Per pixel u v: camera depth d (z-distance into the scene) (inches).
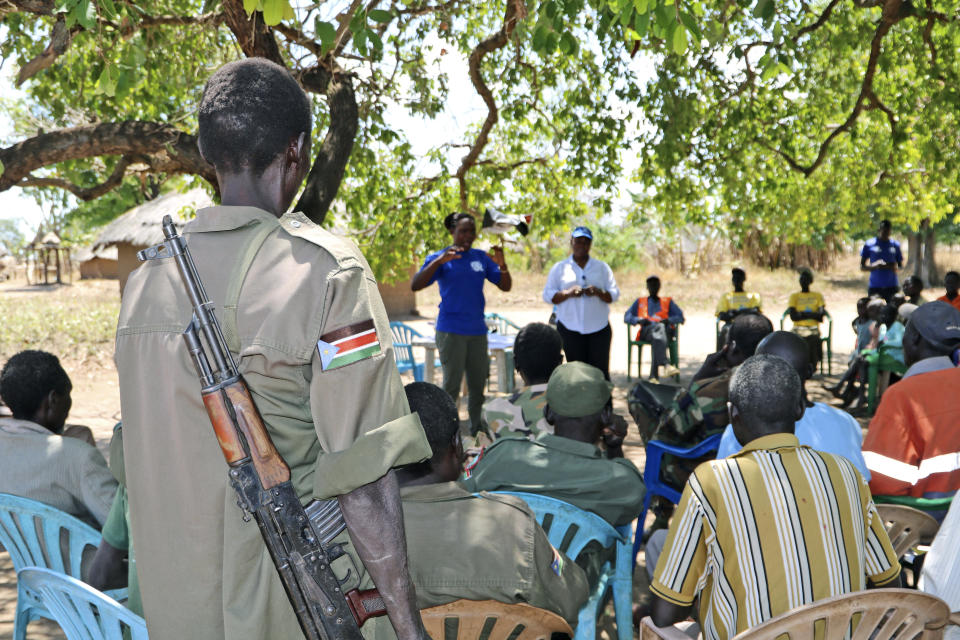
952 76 259.1
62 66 241.6
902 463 113.2
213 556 50.8
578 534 111.6
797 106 296.7
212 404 47.6
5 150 185.5
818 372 412.5
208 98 53.6
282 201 54.9
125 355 53.0
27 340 517.3
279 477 48.3
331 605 49.2
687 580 79.4
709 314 762.8
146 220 798.5
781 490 76.2
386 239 309.3
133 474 52.8
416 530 83.2
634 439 278.1
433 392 88.0
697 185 310.2
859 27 256.5
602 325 295.4
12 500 105.7
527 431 152.1
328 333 49.4
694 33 114.0
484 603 80.6
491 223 251.0
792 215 360.8
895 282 467.5
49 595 90.0
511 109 307.3
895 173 324.2
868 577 82.0
